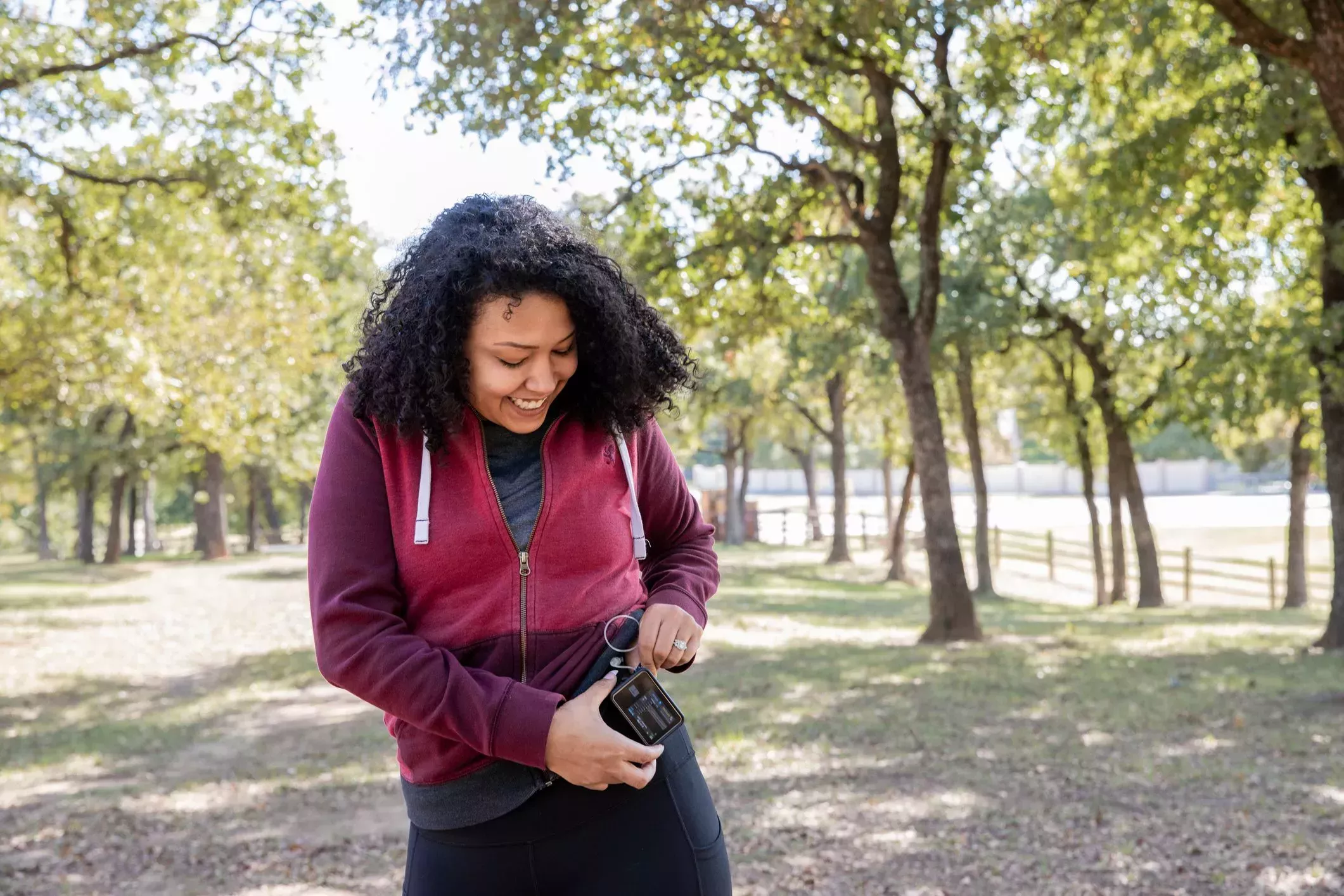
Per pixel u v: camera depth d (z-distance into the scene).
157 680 13.34
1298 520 23.05
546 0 9.44
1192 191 13.41
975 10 11.05
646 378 1.72
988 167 14.96
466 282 1.53
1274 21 10.49
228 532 66.12
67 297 15.33
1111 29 11.14
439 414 1.57
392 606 1.63
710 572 1.89
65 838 6.17
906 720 8.80
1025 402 26.31
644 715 1.60
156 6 12.62
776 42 11.70
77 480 40.81
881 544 42.28
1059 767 7.03
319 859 5.67
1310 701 9.29
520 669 1.65
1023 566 34.50
